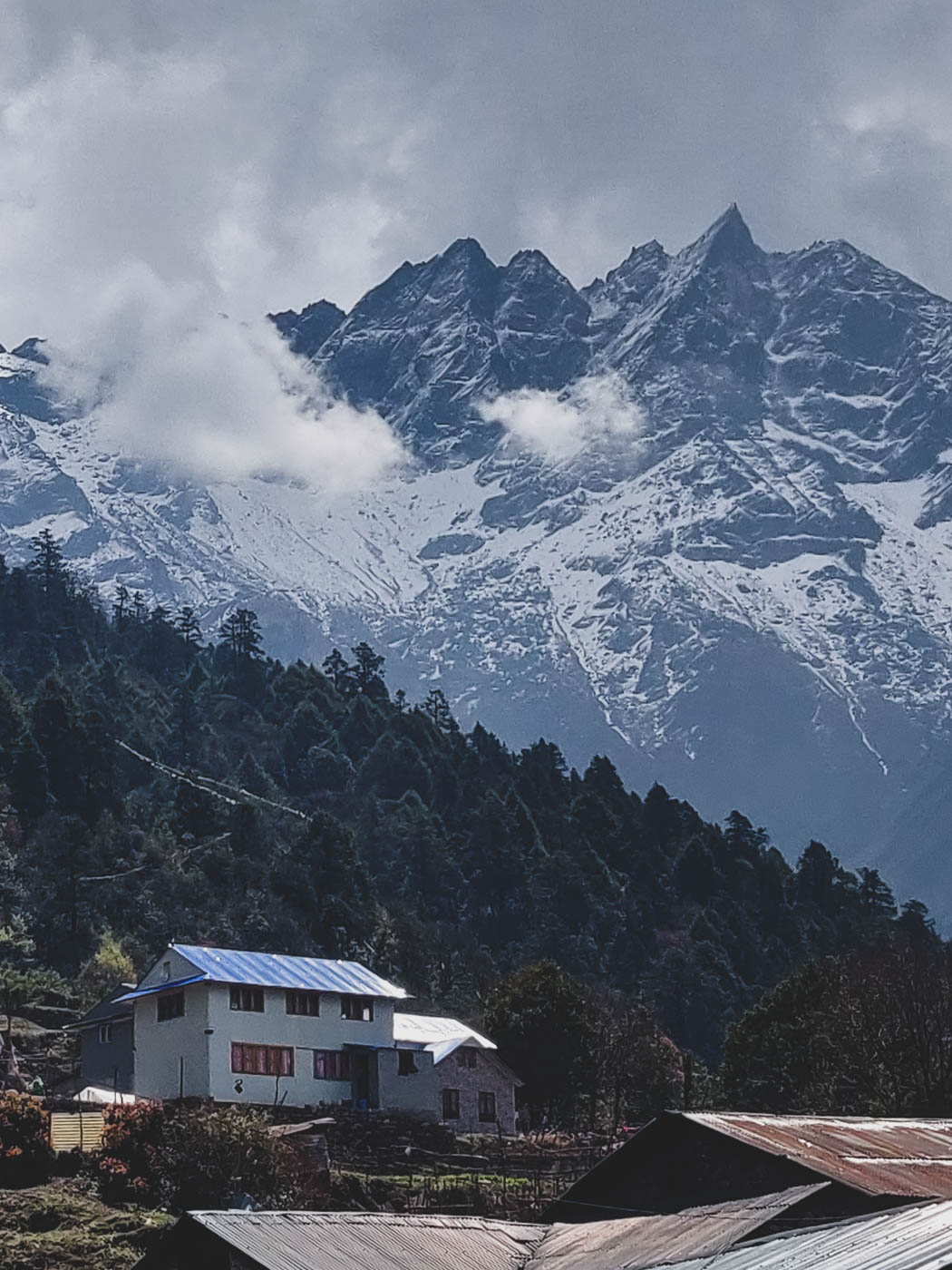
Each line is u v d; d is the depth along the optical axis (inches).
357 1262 1924.2
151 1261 1959.9
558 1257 2005.4
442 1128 4057.6
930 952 5674.2
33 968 6038.4
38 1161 3147.1
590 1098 4867.1
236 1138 3095.5
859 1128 2222.0
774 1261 1697.8
